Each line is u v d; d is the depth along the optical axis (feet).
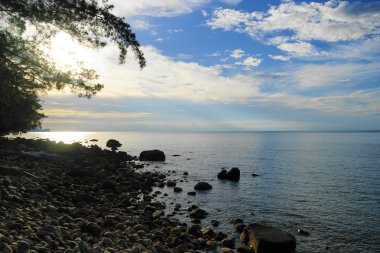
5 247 26.76
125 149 282.77
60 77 60.03
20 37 59.82
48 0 55.83
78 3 56.08
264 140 590.14
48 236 32.48
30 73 59.88
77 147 173.78
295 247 47.11
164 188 93.81
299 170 150.30
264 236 46.42
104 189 76.13
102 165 119.75
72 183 78.23
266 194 90.89
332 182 116.37
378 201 84.64
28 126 142.72
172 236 45.70
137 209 62.23
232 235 53.52
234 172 115.96
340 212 72.49
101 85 64.34
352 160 201.46
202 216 64.75
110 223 46.01
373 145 391.04
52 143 177.06
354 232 58.13
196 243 46.01
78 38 59.67
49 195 56.34
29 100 121.49
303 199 85.76
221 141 518.37
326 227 60.95
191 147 330.13
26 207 44.21
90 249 31.71
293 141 537.24
